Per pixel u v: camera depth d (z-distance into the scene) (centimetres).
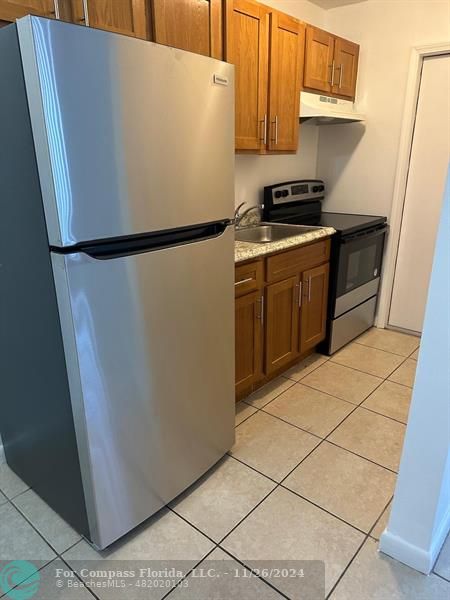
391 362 291
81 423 133
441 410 127
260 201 306
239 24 205
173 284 147
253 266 217
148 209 132
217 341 173
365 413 232
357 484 182
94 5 146
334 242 276
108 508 146
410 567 144
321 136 345
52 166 108
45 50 101
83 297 121
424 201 309
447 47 274
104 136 116
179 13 175
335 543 154
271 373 261
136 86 121
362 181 332
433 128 294
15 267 136
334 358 297
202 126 143
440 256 117
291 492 178
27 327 141
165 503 167
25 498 177
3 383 172
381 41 298
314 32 257
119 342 134
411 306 333
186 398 165
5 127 118
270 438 212
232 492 178
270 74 232
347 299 300
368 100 315
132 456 149
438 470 132
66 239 114
